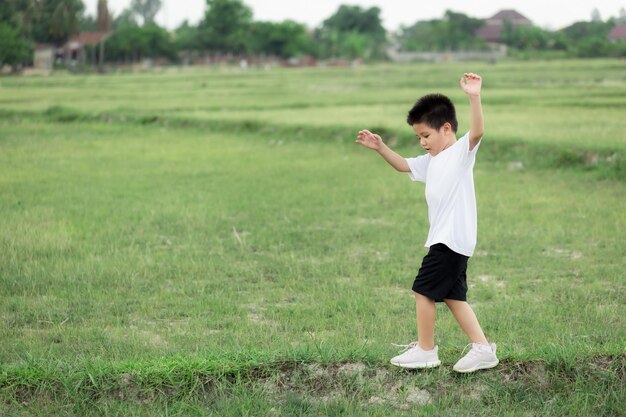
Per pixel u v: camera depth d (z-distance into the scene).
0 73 69.62
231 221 10.30
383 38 119.88
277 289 7.29
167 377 4.47
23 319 6.40
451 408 4.37
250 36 104.44
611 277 7.56
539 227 9.74
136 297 7.02
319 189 12.68
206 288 7.33
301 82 46.62
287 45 104.56
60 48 88.88
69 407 4.34
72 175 14.28
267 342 5.69
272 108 26.73
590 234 9.31
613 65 58.38
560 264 8.11
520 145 15.44
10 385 4.41
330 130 19.36
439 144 4.38
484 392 4.49
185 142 19.58
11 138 20.36
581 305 6.66
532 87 33.66
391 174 14.18
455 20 111.88
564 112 22.00
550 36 104.00
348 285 7.36
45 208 11.05
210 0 103.56
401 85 40.44
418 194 12.20
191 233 9.57
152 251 8.74
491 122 19.48
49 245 8.83
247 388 4.50
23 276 7.61
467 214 4.30
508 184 12.84
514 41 103.50
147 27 96.38
